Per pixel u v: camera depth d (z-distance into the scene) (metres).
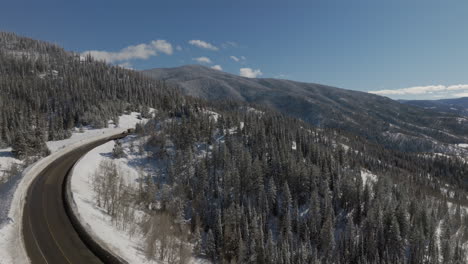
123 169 92.62
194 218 77.62
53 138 117.88
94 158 87.06
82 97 179.88
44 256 31.44
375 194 107.62
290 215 91.38
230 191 98.38
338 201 105.25
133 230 44.31
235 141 127.75
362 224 95.00
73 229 37.81
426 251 91.31
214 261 65.19
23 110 144.88
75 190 51.47
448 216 109.31
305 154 138.88
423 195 133.38
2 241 31.28
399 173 185.38
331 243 82.00
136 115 179.50
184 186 94.75
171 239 48.06
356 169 134.00
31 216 40.69
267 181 109.94
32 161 85.25
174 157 110.50
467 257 95.38
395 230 87.06
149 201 73.81
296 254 75.88
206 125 136.25
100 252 32.28
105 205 50.66
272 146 121.31
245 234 76.19
